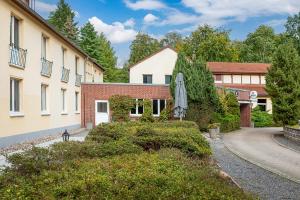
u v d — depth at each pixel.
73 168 6.18
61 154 7.00
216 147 17.80
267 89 28.97
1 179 5.34
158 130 12.10
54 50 23.36
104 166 6.22
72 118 27.73
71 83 27.59
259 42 68.25
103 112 30.08
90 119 29.92
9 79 16.27
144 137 10.05
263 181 9.98
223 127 27.78
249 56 67.00
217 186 4.97
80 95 30.05
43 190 4.84
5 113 15.80
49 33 22.23
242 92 33.59
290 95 27.78
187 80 26.31
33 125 19.38
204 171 6.25
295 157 15.54
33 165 6.00
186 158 8.07
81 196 4.54
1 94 15.40
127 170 5.96
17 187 4.96
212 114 26.55
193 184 4.99
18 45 17.97
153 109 30.06
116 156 7.34
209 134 23.16
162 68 40.03
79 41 66.38
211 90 26.66
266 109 44.84
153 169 6.09
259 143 20.91
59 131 24.30
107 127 11.73
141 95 29.98
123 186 4.93
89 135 11.18
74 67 28.75
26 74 18.38
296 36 64.94
